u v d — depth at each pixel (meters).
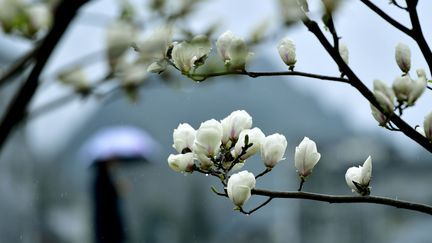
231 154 3.20
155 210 30.06
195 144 3.17
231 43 3.11
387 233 23.64
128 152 17.91
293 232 25.55
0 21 4.16
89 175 16.66
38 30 4.21
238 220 27.55
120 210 14.03
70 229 30.47
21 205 22.39
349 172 3.15
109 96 4.93
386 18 2.99
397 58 3.11
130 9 4.35
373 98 2.95
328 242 24.70
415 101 2.86
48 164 41.88
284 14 2.98
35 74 4.51
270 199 3.09
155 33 3.16
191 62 3.14
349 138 26.41
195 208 31.78
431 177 24.11
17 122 4.67
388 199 3.04
